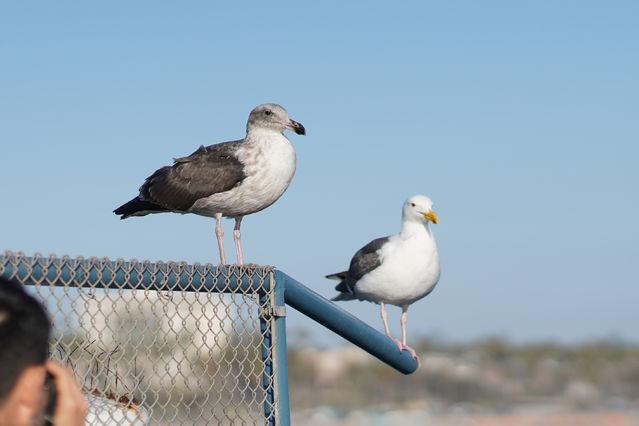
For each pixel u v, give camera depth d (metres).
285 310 7.08
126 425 5.71
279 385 6.96
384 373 68.25
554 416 63.88
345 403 64.75
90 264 5.71
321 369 66.31
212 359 6.46
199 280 6.39
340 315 7.57
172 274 6.17
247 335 6.81
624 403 68.25
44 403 3.17
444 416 64.19
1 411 3.12
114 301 5.86
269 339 7.01
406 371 8.35
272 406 6.92
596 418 63.78
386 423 62.00
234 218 12.63
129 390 5.85
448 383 69.38
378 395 67.12
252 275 6.85
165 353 6.11
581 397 68.56
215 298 6.58
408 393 68.31
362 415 62.97
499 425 61.62
